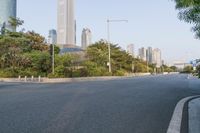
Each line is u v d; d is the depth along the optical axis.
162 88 27.20
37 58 60.44
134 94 20.39
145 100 16.56
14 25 69.88
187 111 12.52
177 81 43.94
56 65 59.16
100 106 13.70
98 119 10.20
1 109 12.53
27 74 57.53
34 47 68.38
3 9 142.75
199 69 41.56
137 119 10.30
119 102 15.40
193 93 22.27
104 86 29.80
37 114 11.21
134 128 8.74
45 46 69.69
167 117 10.86
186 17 11.33
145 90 24.38
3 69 60.56
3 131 8.22
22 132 8.12
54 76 51.69
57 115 11.02
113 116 10.87
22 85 33.50
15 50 62.28
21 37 66.75
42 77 55.25
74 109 12.65
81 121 9.80
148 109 12.91
